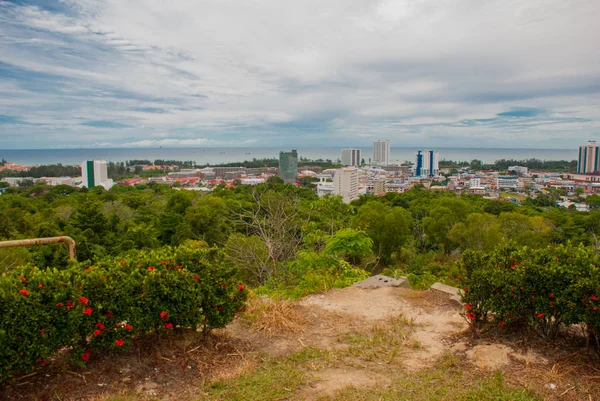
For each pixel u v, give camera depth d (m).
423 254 29.88
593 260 3.49
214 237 27.44
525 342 3.76
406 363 3.65
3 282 2.82
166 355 3.54
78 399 2.87
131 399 2.90
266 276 10.20
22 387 2.95
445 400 2.96
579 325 4.00
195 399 2.98
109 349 3.39
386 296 5.83
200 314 3.63
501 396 2.98
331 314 5.03
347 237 8.17
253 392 3.10
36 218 30.11
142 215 38.25
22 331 2.72
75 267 3.32
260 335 4.28
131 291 3.29
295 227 11.70
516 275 3.70
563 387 3.08
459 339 4.12
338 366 3.59
